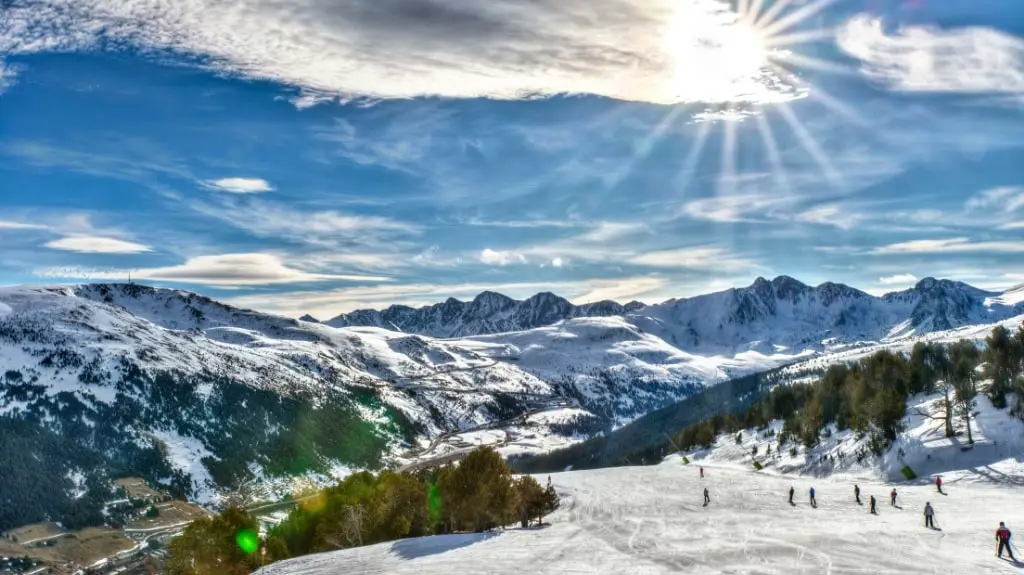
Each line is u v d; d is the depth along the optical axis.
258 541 72.31
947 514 61.03
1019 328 111.06
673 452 177.12
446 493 77.38
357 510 76.12
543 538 59.66
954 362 117.62
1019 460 78.88
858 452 99.81
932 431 93.06
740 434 148.88
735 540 54.44
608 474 128.12
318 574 49.81
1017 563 42.62
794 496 80.94
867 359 145.00
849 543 50.81
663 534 59.22
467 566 48.22
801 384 159.00
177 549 68.38
